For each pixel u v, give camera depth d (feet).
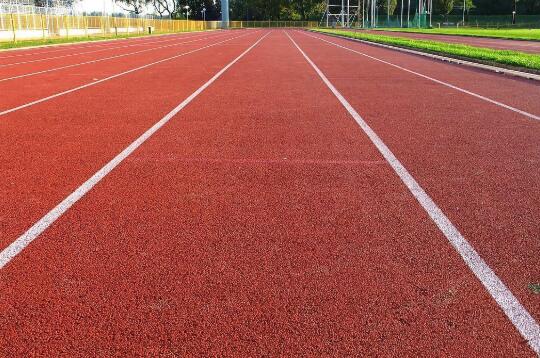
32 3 146.00
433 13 359.66
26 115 27.20
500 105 30.30
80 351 7.90
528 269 10.38
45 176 16.72
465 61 59.26
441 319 8.70
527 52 75.15
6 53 82.58
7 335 8.31
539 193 14.97
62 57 72.59
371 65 57.67
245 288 9.73
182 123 24.99
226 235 12.09
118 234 12.18
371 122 25.38
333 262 10.73
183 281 9.98
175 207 13.92
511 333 8.30
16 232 12.30
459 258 10.88
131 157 18.95
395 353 7.82
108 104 30.63
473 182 16.01
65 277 10.16
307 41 127.85
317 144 20.84
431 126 24.43
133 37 160.86
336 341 8.11
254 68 53.98
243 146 20.47
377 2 384.68
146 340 8.17
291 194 14.92
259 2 418.92
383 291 9.59
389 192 15.10
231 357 7.74
